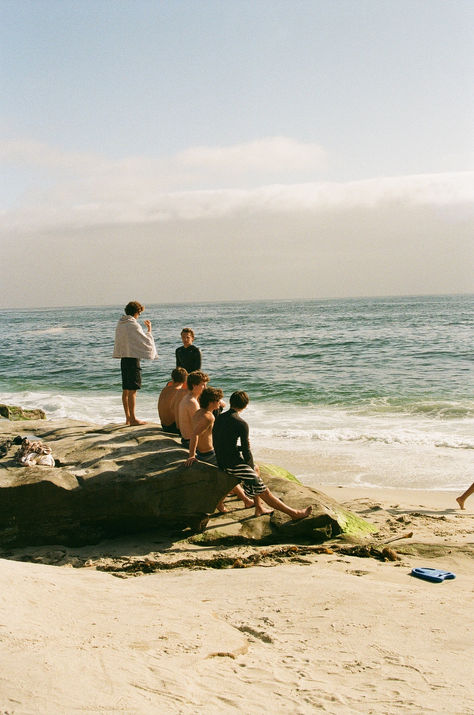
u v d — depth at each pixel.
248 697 3.43
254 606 5.28
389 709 3.38
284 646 4.39
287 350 39.50
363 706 3.42
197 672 3.67
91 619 4.34
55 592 4.83
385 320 74.19
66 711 2.87
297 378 26.73
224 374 28.95
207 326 76.94
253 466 7.50
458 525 8.37
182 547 7.16
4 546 7.25
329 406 20.48
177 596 5.57
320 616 5.02
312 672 3.91
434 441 14.52
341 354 36.00
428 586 5.95
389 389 23.06
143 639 4.06
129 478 7.28
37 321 125.19
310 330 59.81
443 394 21.66
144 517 7.32
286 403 21.34
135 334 9.67
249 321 89.44
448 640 4.52
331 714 3.30
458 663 4.10
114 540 7.48
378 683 3.75
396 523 8.48
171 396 9.00
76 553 7.09
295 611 5.14
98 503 7.26
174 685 3.40
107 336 63.72
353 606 5.25
